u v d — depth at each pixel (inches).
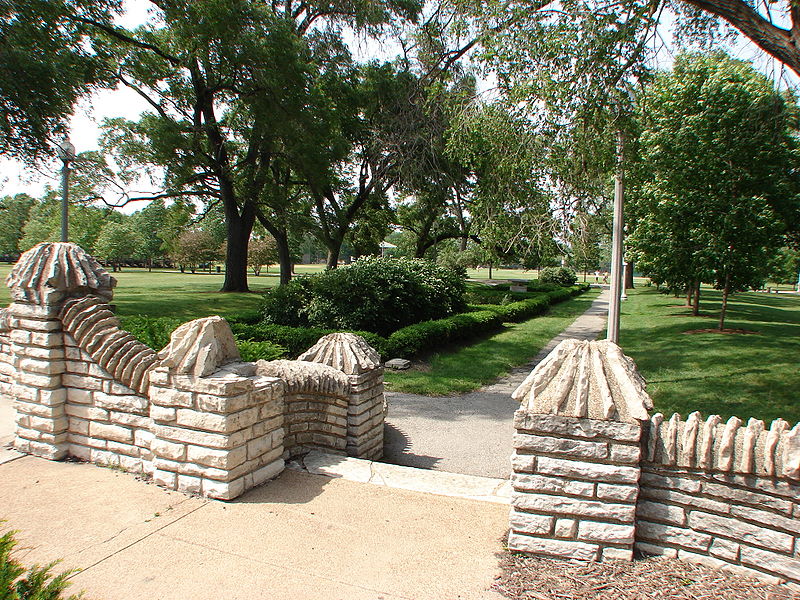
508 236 557.0
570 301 1349.7
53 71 581.9
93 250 2190.0
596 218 478.6
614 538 120.7
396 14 879.1
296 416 197.8
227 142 1018.7
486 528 140.6
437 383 404.2
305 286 570.6
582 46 348.2
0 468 172.7
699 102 530.6
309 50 861.2
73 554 123.1
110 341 171.6
